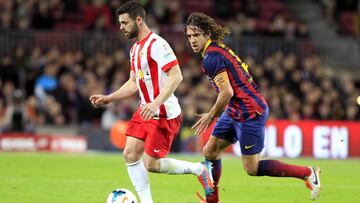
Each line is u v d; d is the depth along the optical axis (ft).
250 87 62.75
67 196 73.15
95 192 76.84
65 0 180.65
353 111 159.12
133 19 61.05
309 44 182.09
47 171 98.53
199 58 169.27
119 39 172.76
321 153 137.39
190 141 138.21
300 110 161.48
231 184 86.74
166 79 61.00
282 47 180.24
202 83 155.84
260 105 62.80
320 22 206.80
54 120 151.43
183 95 152.15
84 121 153.28
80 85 154.71
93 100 65.10
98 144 139.85
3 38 168.66
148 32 61.67
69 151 140.05
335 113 158.40
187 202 70.74
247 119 62.64
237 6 191.31
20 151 138.51
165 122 61.16
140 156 60.75
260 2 204.54
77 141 140.56
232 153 138.41
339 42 198.18
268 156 135.85
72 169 102.63
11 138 139.03
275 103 156.15
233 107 63.16
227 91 60.39
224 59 61.31
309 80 167.73
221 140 64.90
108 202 59.36
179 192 78.18
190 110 141.90
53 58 158.30
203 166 64.08
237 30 178.81
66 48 170.71
